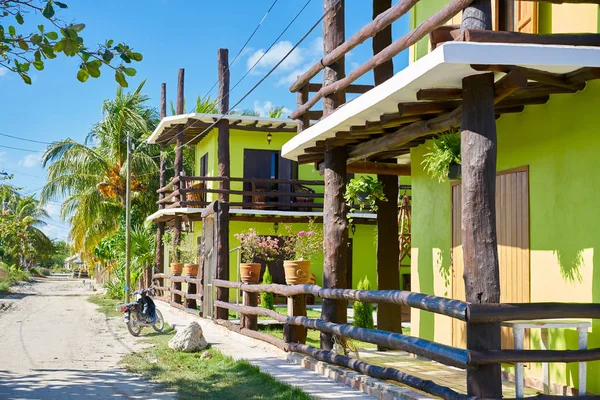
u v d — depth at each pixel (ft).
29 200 181.88
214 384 28.40
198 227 78.33
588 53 18.26
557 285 23.53
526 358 18.57
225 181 68.33
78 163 104.06
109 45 18.37
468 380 19.19
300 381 27.61
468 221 19.12
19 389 27.68
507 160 26.73
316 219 74.90
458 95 20.88
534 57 18.07
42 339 46.42
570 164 22.77
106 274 132.36
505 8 28.22
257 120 68.33
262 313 39.09
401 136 26.94
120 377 30.68
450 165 25.99
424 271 34.35
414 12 36.78
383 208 36.99
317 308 67.87
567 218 22.95
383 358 32.78
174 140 81.51
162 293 80.74
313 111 36.17
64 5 17.48
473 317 18.21
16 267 190.90
